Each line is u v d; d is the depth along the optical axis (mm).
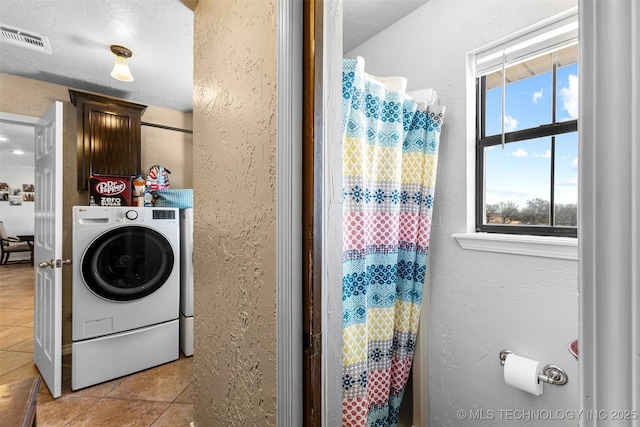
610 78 251
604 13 255
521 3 1230
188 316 2523
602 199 256
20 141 4777
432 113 1409
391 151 1309
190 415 1798
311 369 775
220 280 1171
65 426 1692
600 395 255
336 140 859
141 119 2924
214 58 1230
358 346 1154
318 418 789
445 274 1496
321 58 802
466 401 1406
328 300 835
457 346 1442
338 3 869
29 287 4547
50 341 1969
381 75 1829
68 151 2605
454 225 1462
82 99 2396
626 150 242
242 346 1008
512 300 1250
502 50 1303
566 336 1106
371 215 1278
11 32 1854
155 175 2746
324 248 814
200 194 1378
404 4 1594
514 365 1159
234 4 1060
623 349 244
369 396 1342
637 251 238
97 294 2074
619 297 246
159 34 1881
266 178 862
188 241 2520
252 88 939
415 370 1559
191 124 3273
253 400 939
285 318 782
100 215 2115
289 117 772
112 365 2145
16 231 7320
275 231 816
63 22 1763
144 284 2281
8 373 2182
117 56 2045
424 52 1591
